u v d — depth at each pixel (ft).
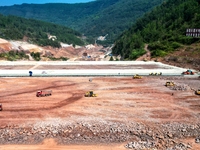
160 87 198.90
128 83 212.23
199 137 113.70
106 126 123.54
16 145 107.65
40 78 230.48
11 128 122.11
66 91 186.19
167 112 143.23
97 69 279.08
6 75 235.61
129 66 305.73
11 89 191.31
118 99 166.61
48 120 130.93
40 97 170.81
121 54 511.40
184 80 226.99
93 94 172.35
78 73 247.91
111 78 232.32
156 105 155.02
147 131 118.83
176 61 323.98
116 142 110.01
